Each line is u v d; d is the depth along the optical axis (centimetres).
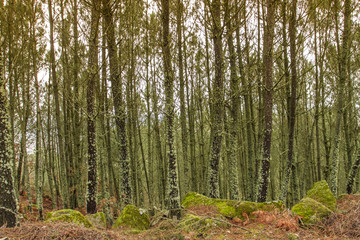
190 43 1085
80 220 486
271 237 457
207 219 535
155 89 1149
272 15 656
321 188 647
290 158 769
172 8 933
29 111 974
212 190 721
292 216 527
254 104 1158
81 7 820
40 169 916
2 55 488
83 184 1075
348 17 828
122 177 812
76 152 1042
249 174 963
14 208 476
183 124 1006
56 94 886
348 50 882
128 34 955
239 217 572
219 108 733
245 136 1268
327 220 496
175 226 546
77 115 1016
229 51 885
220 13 745
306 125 1345
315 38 940
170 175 678
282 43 707
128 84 1027
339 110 852
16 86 902
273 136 1639
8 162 479
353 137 1236
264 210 588
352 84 1173
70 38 898
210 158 742
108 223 832
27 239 364
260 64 820
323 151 1531
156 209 848
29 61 930
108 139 962
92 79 700
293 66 723
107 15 727
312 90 1198
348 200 661
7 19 655
